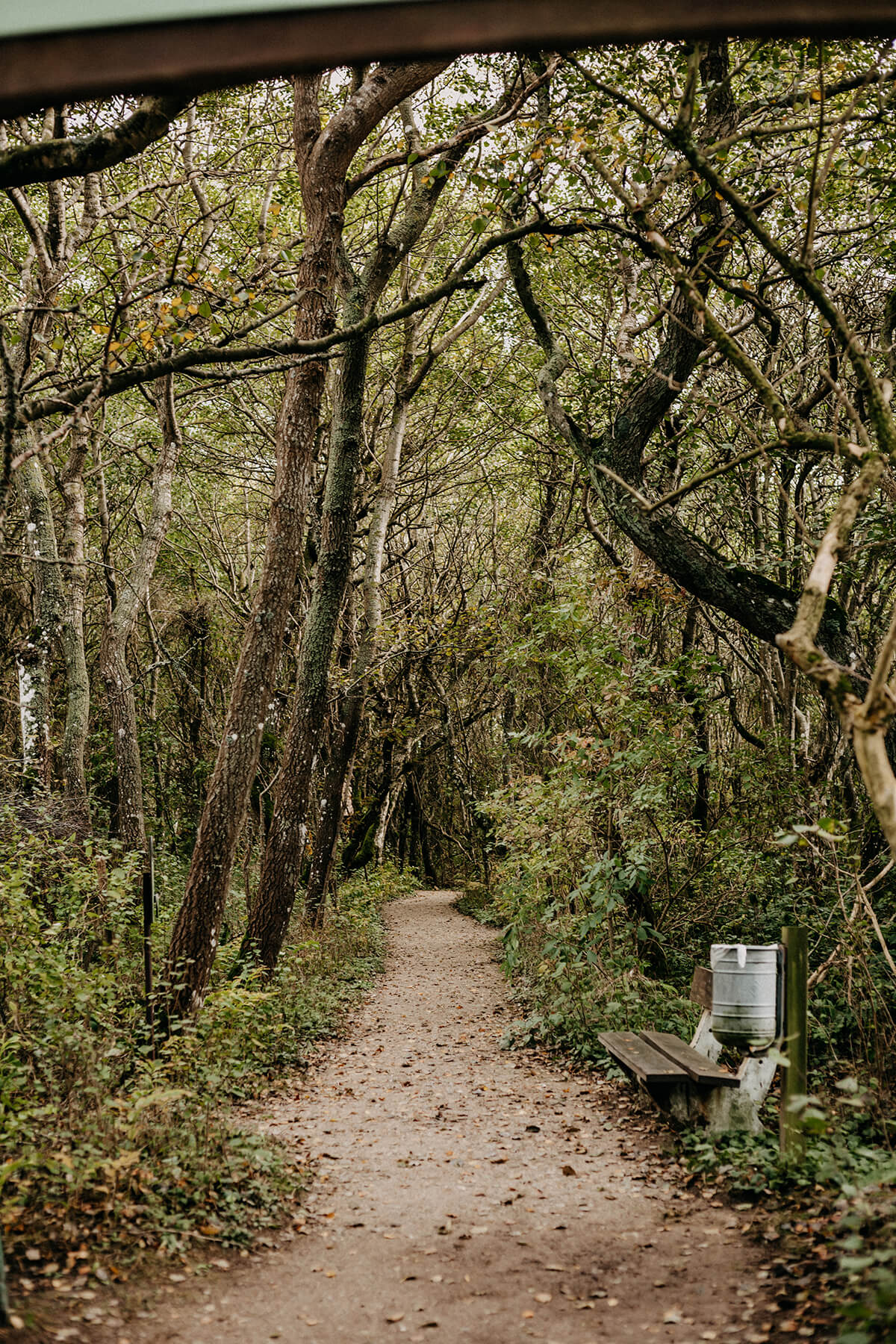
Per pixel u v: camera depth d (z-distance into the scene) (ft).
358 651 61.21
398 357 65.67
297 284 33.32
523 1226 15.90
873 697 10.34
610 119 29.86
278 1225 15.99
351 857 95.14
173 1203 15.37
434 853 133.18
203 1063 22.98
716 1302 12.47
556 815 33.01
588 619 35.22
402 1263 14.61
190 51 8.87
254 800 69.97
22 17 8.66
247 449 70.95
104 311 33.53
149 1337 11.76
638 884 30.78
